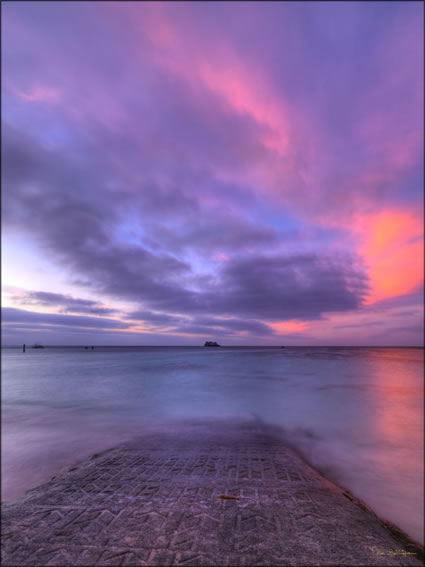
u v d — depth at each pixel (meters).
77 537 2.98
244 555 2.65
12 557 2.67
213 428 10.98
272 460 5.76
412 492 6.50
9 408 15.20
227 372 33.88
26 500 3.88
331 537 2.97
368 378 27.80
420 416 13.55
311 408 15.10
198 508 3.59
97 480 4.64
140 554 2.68
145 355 86.19
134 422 12.12
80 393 19.75
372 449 9.28
